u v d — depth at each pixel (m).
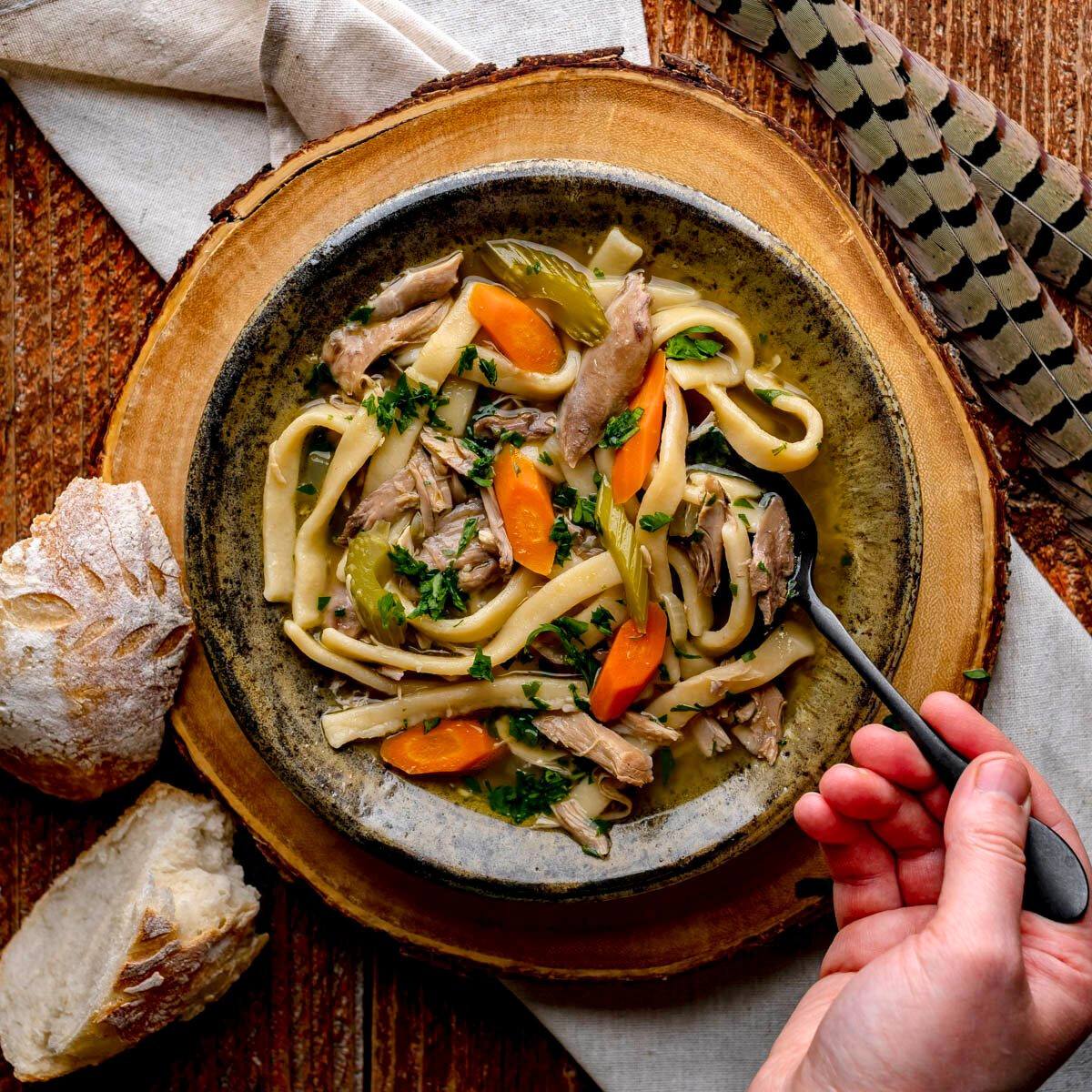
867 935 0.63
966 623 0.67
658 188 0.64
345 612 0.67
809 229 0.67
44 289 0.72
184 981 0.67
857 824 0.64
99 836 0.71
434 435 0.67
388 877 0.68
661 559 0.67
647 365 0.66
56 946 0.69
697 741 0.66
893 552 0.64
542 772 0.67
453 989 0.72
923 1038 0.57
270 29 0.68
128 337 0.72
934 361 0.67
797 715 0.66
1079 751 0.69
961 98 0.70
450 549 0.67
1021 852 0.58
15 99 0.72
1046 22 0.72
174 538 0.68
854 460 0.65
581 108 0.67
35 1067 0.68
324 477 0.67
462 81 0.67
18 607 0.66
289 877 0.68
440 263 0.66
